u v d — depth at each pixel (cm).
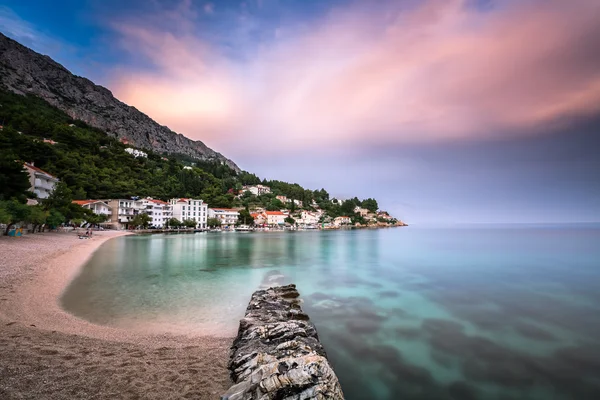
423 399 930
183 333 1274
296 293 2047
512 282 2719
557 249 5631
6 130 9444
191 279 2497
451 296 2206
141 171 15225
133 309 1589
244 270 3106
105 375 820
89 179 10731
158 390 773
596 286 2548
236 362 930
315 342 1139
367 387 993
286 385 743
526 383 1034
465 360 1193
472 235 11312
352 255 4866
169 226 12338
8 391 693
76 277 2317
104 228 9488
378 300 2075
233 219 15888
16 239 3934
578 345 1344
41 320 1273
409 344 1338
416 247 6303
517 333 1485
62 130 13612
